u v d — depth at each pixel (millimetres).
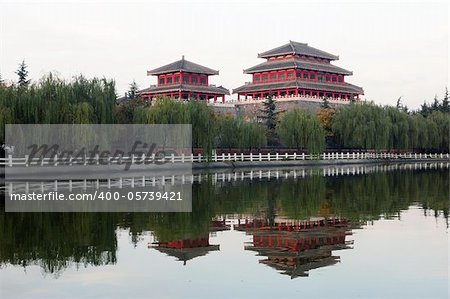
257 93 153000
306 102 138375
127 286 20141
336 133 113938
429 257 23875
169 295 19125
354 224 32406
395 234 29109
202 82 149875
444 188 54219
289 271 22000
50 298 18859
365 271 21875
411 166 105125
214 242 27500
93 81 72188
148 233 29766
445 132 128375
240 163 92188
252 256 24516
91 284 20375
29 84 70625
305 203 42125
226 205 41000
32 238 28344
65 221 33531
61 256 24516
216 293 19328
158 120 79375
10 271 22125
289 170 89188
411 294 19078
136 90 146125
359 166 104812
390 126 115188
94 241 27641
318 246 26375
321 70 150250
